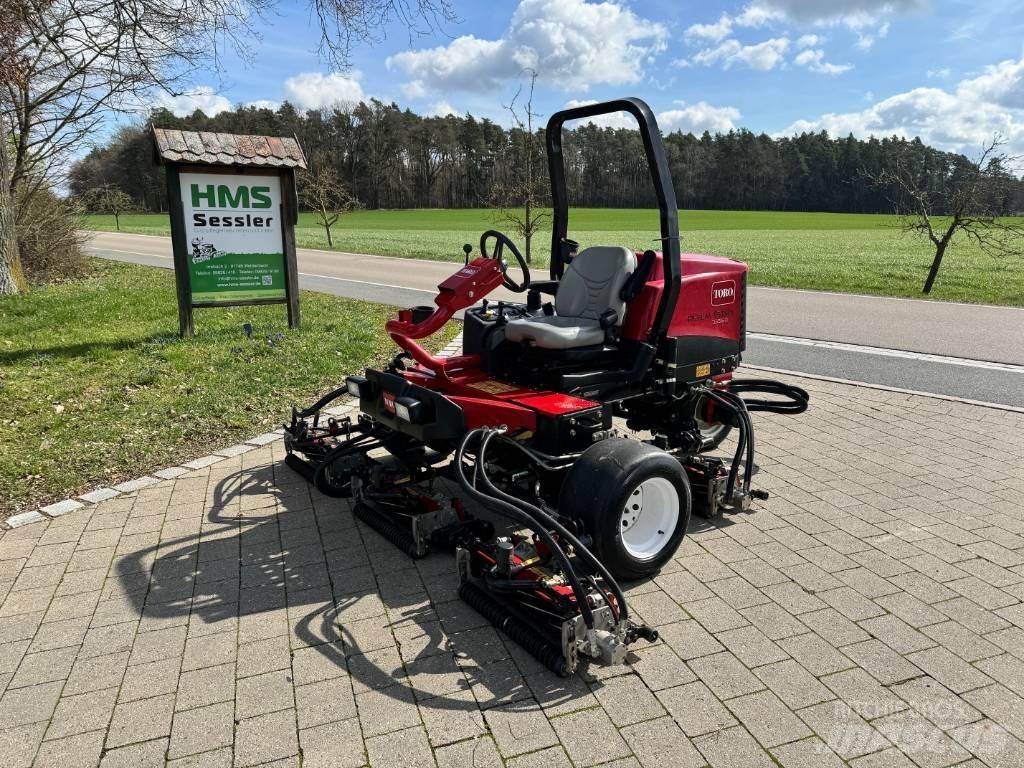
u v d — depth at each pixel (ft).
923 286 50.60
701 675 9.00
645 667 9.18
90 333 31.12
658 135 12.82
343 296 47.34
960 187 46.73
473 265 13.50
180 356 26.35
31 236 56.95
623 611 9.19
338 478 14.56
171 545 12.78
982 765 7.50
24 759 7.85
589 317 13.76
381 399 13.29
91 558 12.35
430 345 30.45
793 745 7.80
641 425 16.24
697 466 13.73
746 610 10.43
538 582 9.81
